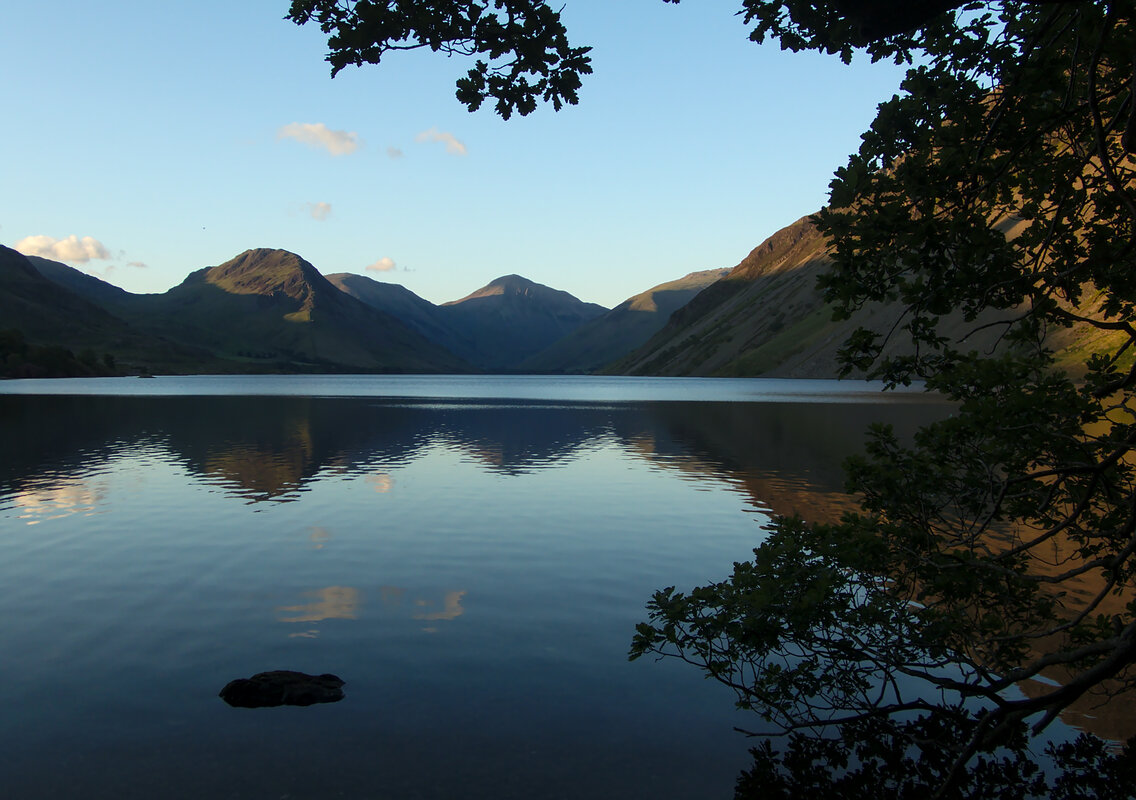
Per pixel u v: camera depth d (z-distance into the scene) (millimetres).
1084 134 7320
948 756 8992
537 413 81875
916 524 9680
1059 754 9102
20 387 148125
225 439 49688
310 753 8812
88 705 10062
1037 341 8375
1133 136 5836
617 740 9242
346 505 25406
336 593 15305
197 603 14594
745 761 8781
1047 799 8180
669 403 104812
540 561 18000
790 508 24984
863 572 9266
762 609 8438
